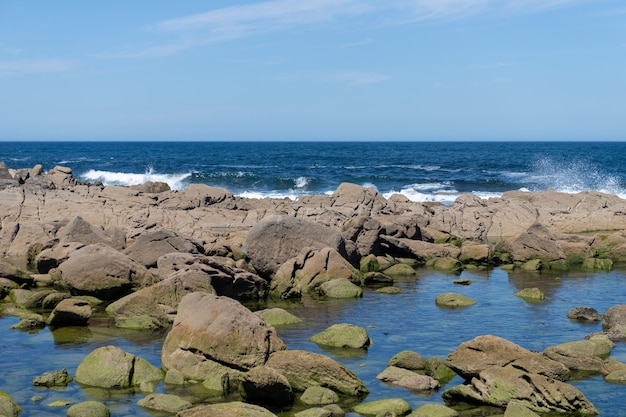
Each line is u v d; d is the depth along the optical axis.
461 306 23.19
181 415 12.67
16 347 17.89
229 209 45.81
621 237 35.38
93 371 15.20
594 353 17.41
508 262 33.00
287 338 18.94
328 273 26.06
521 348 15.58
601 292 25.72
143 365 15.62
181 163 103.44
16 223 33.66
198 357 15.84
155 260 26.50
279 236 26.69
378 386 15.16
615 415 13.54
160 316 20.44
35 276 25.69
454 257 33.53
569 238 35.59
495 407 13.93
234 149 182.38
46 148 185.88
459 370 15.62
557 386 13.88
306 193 64.69
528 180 75.69
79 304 20.61
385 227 33.91
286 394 14.12
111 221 40.00
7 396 14.17
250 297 24.41
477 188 69.00
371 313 22.16
